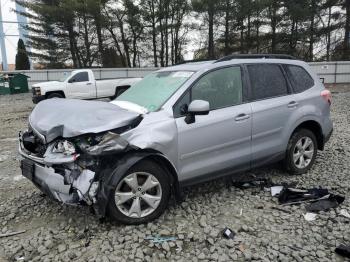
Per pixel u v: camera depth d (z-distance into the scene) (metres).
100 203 3.59
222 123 4.38
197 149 4.21
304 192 4.48
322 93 5.58
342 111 12.48
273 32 37.38
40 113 4.27
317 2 35.97
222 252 3.38
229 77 4.66
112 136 3.54
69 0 33.06
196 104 3.98
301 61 5.65
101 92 17.77
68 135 3.54
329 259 3.23
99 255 3.36
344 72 26.80
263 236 3.64
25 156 4.03
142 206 3.93
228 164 4.52
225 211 4.21
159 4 36.19
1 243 3.65
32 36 36.31
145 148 3.75
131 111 4.03
